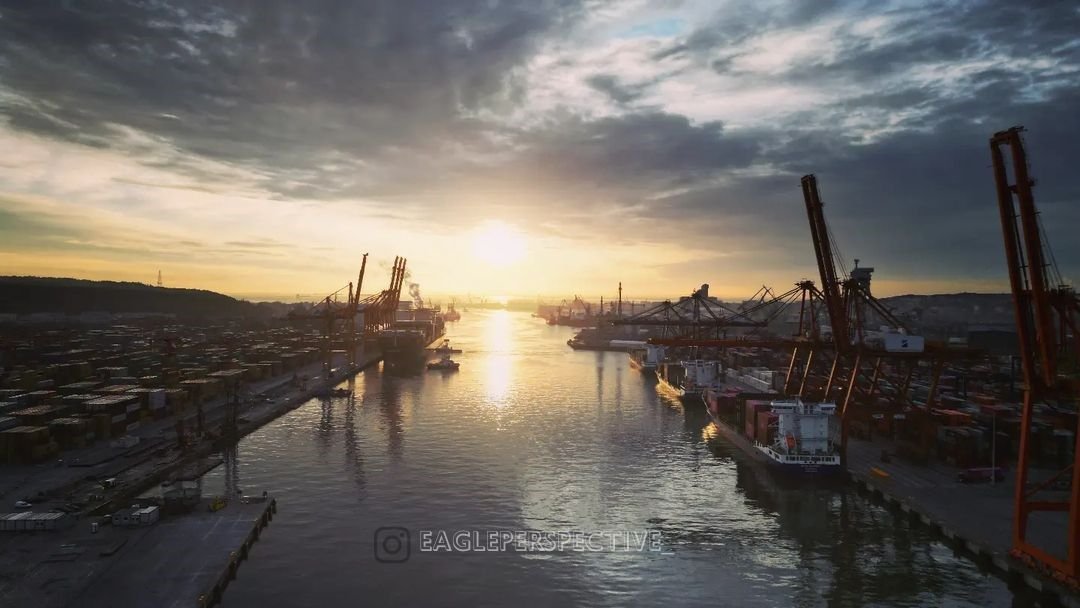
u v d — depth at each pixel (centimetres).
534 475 9462
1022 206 5397
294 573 6044
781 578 6147
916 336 10294
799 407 9525
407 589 5797
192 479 8556
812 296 14112
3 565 5747
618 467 9981
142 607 5025
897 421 10725
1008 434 10131
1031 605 5559
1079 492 5156
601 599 5719
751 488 8912
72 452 9750
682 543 6962
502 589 5853
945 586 5947
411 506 7988
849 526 7419
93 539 6381
